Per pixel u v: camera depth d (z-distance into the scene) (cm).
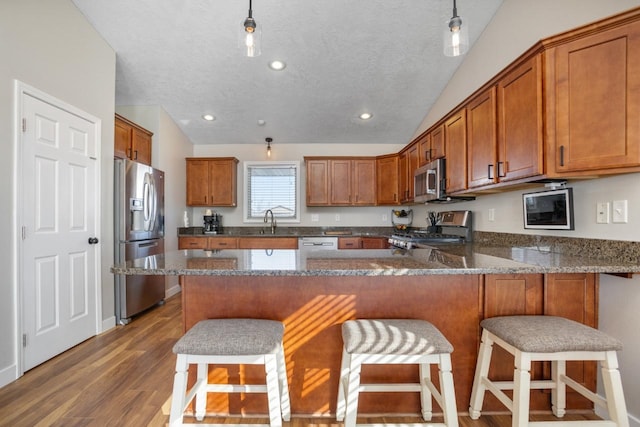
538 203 206
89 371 203
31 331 204
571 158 156
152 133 380
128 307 298
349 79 340
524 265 139
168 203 407
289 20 266
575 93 155
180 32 276
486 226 276
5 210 187
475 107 233
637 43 139
